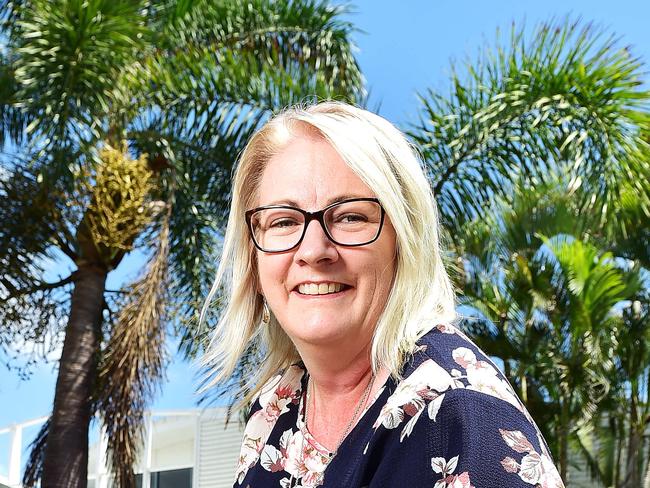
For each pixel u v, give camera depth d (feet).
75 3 19.49
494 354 29.35
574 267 27.45
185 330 20.56
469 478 3.10
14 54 20.54
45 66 19.31
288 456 4.16
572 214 27.20
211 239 23.79
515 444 3.16
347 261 3.69
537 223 27.76
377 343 3.63
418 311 3.65
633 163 21.16
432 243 3.77
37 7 19.77
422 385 3.35
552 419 29.86
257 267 4.28
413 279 3.68
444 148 22.07
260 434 4.37
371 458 3.37
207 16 25.45
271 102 22.88
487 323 29.37
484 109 21.26
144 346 19.26
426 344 3.53
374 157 3.69
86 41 19.56
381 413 3.39
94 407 20.29
